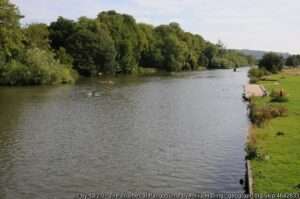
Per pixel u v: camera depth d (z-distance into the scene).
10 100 63.97
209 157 31.34
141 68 166.75
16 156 32.03
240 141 36.47
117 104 60.38
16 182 26.22
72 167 29.33
